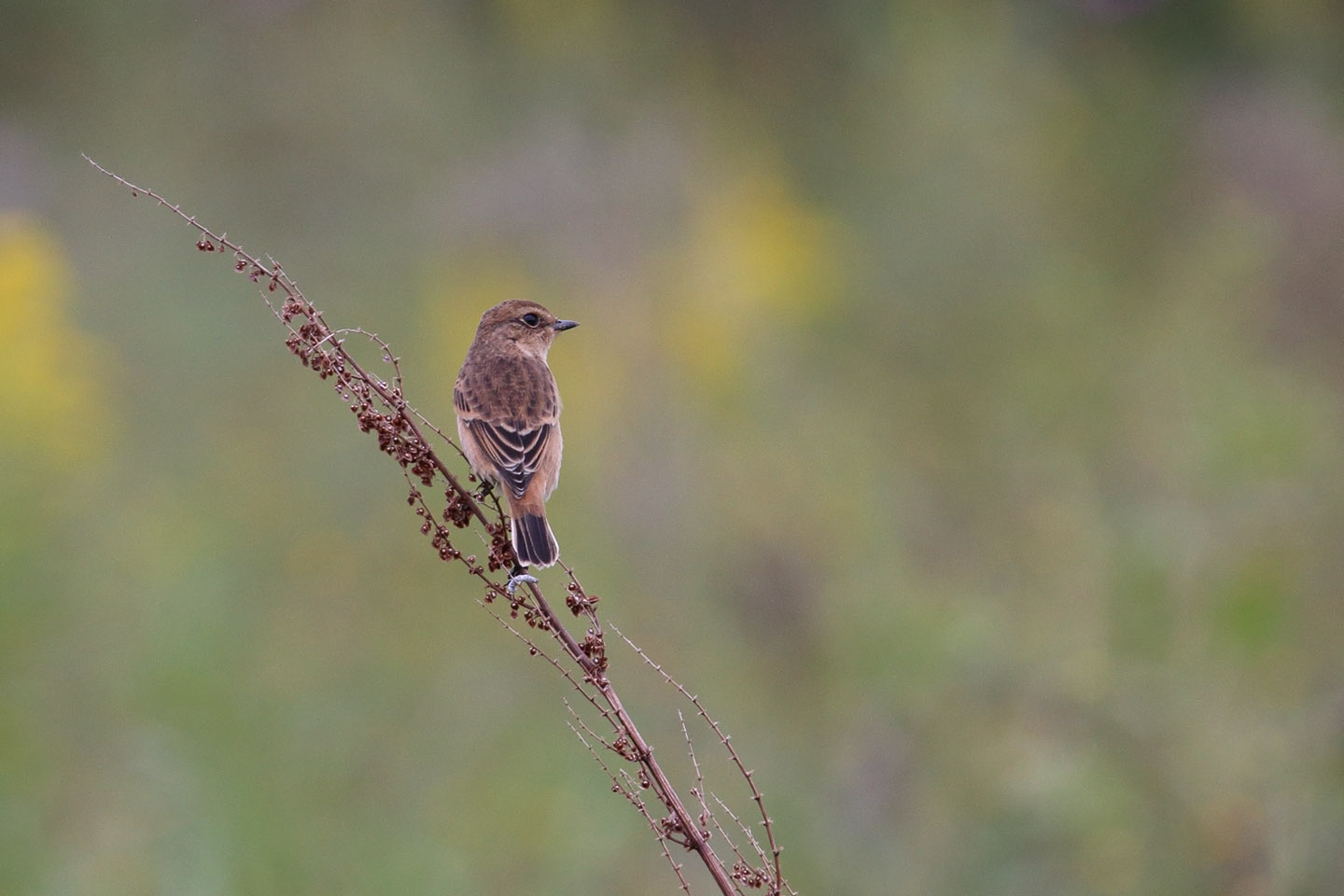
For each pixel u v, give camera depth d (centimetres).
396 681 1162
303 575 1280
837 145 2195
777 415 1616
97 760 1014
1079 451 1480
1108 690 1052
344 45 2186
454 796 1059
